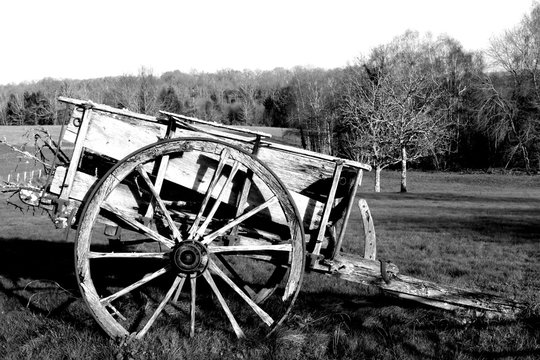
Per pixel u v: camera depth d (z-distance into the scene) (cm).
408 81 5128
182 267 522
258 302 679
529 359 527
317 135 7631
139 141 569
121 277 828
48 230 1600
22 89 12619
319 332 588
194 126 576
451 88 7519
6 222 1912
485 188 4872
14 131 7562
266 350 530
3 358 514
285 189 524
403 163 4594
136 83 9994
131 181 599
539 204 3206
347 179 615
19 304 683
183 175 579
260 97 14725
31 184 570
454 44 8062
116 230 595
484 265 1143
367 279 614
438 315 650
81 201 556
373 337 584
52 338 551
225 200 590
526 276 1010
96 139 556
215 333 570
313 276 912
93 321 597
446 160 7269
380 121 4512
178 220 610
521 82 6719
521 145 6406
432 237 1678
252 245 588
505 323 616
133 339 527
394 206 3138
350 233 1789
